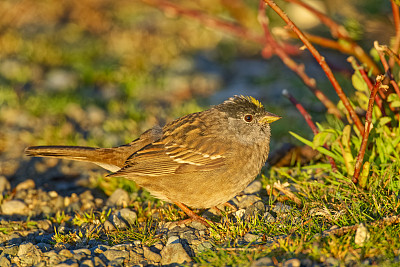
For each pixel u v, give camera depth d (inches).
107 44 737.6
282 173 375.2
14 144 509.7
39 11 810.8
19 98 589.6
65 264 292.5
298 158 414.9
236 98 354.0
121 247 313.1
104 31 773.3
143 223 353.7
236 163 337.7
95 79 644.1
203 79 644.7
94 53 703.1
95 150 357.7
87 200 398.0
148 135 361.1
